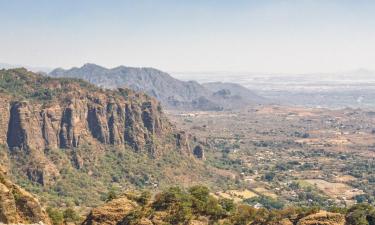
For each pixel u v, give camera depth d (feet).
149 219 372.99
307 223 342.64
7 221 349.82
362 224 337.93
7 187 371.15
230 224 372.58
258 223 371.56
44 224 368.07
